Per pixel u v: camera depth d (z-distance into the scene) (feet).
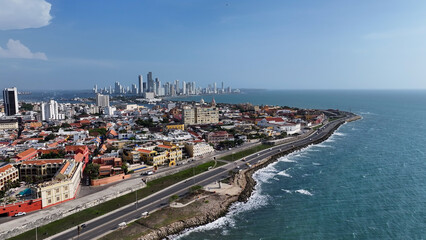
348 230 386.93
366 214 429.38
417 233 375.86
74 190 460.96
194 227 397.80
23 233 357.20
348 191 516.32
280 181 574.97
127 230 370.94
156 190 505.25
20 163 535.19
